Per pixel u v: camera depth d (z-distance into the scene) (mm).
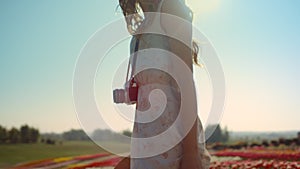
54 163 9523
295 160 6965
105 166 7621
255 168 6184
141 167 1289
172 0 1339
